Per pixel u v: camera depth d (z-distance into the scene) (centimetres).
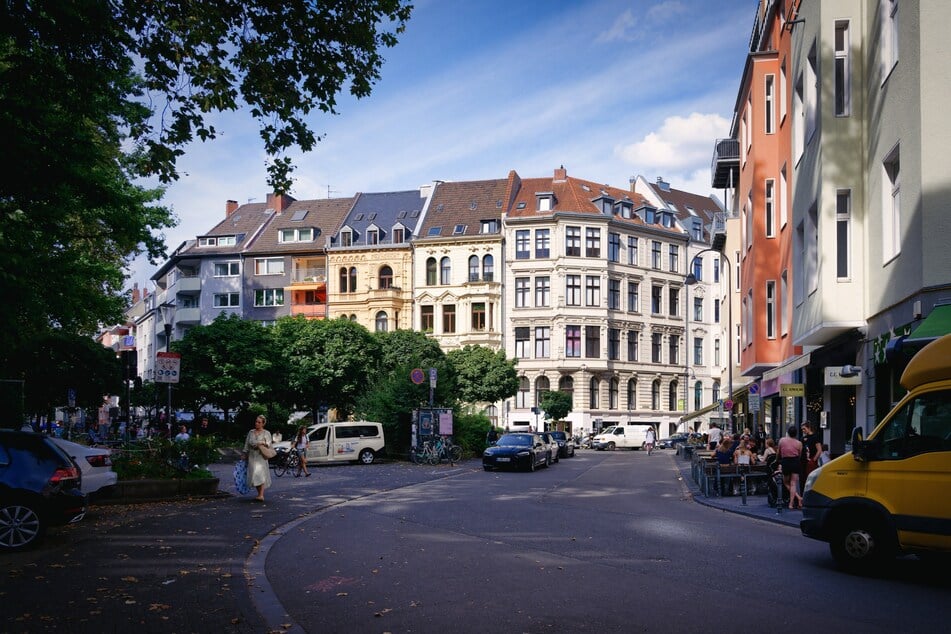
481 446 4322
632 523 1457
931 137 1395
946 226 1375
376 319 7400
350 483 2422
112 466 1666
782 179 2491
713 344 8144
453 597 809
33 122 1214
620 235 7419
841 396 2030
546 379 7131
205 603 767
